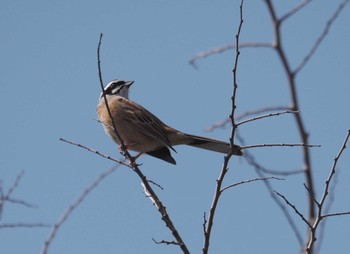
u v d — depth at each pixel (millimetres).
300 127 10070
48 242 9070
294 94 10336
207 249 8398
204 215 8438
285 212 8445
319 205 8141
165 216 9000
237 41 8766
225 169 8641
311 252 7926
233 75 8688
